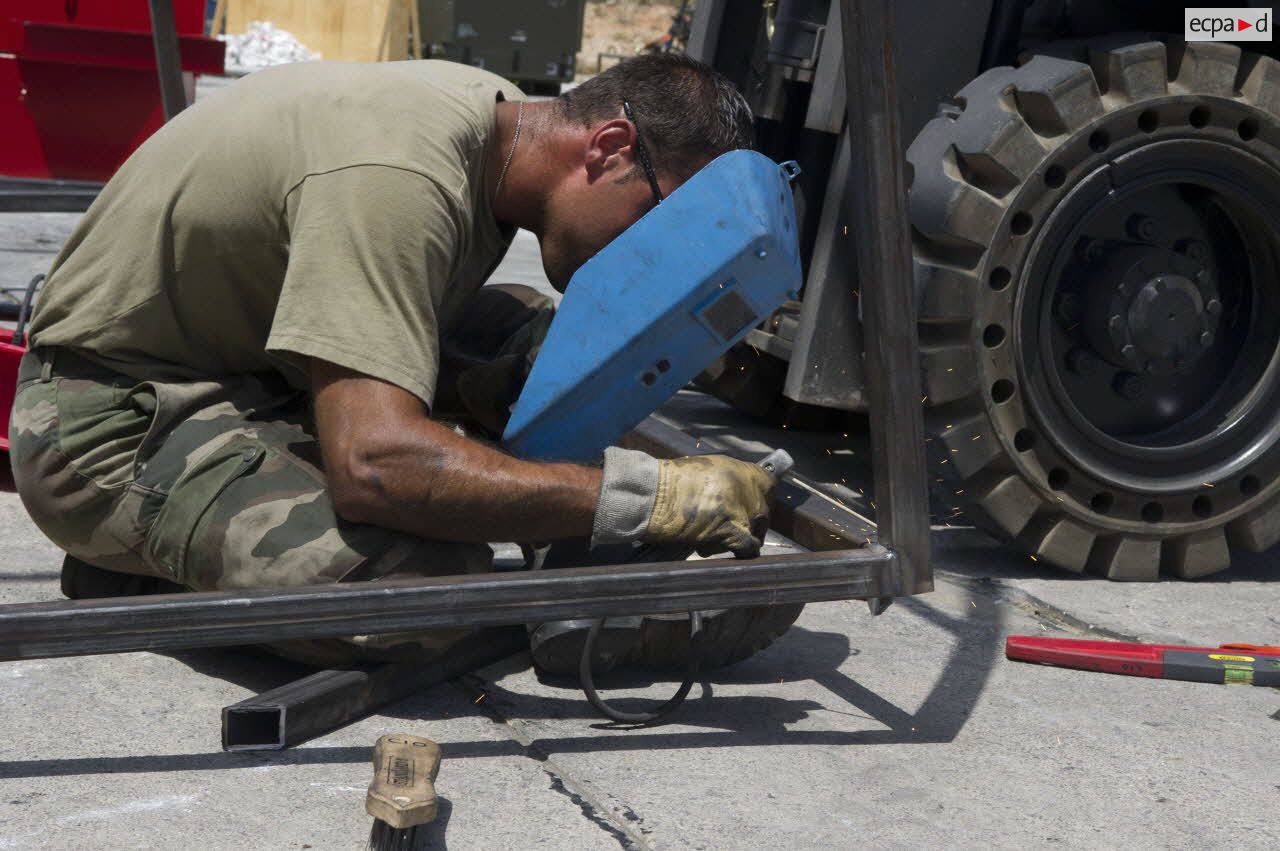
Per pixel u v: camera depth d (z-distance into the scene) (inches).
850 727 80.1
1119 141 107.0
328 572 74.2
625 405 80.0
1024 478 108.6
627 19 1181.1
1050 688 88.9
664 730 77.7
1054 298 112.1
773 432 156.0
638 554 80.7
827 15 121.7
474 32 613.0
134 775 67.7
